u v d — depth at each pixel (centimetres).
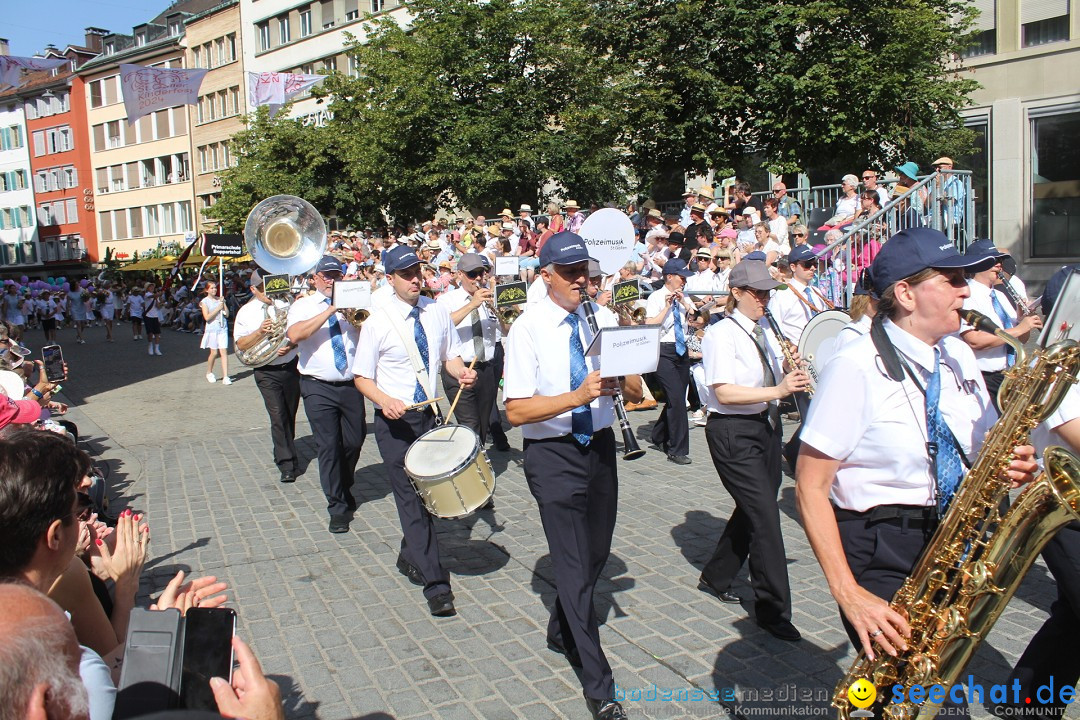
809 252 744
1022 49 1902
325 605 502
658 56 1803
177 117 5469
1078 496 218
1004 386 245
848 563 259
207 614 193
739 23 1709
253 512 706
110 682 190
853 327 268
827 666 405
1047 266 1900
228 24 4994
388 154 2464
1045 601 463
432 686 400
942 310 244
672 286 780
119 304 3856
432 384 535
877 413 248
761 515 429
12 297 3359
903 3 1672
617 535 606
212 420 1154
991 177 1977
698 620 461
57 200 6394
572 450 378
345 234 2062
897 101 1656
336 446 650
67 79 6006
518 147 2262
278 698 194
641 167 1942
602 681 359
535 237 1572
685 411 801
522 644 441
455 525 648
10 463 204
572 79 2341
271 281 767
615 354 346
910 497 250
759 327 444
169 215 5700
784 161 1738
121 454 951
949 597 238
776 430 447
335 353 642
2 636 137
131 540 295
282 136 3262
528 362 382
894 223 1120
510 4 2397
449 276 1134
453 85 2422
